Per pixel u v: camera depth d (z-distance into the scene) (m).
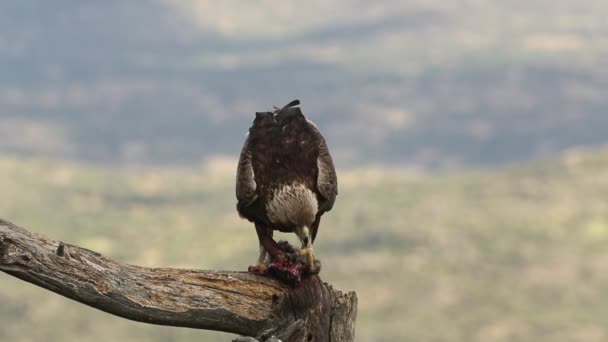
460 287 147.38
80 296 10.04
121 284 10.28
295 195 12.27
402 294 143.88
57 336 122.00
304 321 11.27
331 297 11.52
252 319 11.05
